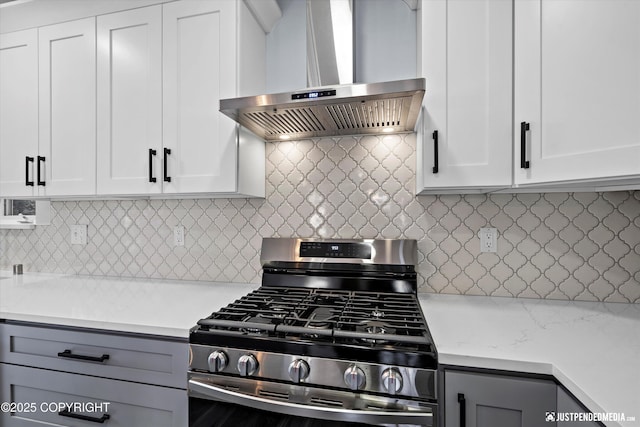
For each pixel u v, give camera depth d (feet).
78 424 3.41
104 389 3.30
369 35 4.72
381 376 2.52
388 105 3.48
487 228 4.37
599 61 2.66
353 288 4.38
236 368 2.82
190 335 2.97
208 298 4.22
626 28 2.51
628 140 2.50
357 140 4.77
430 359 2.48
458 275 4.46
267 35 5.08
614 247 3.98
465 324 3.19
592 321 3.29
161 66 4.31
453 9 3.52
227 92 4.10
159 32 4.31
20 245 6.13
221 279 5.23
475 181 3.47
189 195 4.68
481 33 3.45
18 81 4.89
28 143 4.84
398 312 3.26
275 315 3.14
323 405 2.63
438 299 4.21
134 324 3.22
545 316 3.46
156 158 4.34
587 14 2.73
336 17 4.46
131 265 5.60
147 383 3.18
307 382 2.68
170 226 5.44
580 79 2.78
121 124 4.47
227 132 4.13
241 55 4.17
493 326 3.14
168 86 4.29
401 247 4.40
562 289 4.15
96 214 5.75
